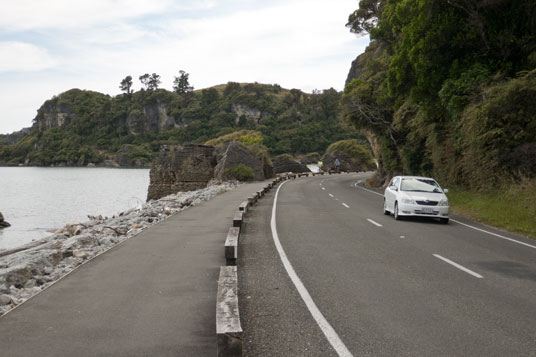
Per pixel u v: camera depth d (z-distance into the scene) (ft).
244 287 23.21
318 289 22.79
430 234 41.96
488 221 52.70
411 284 23.77
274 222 49.83
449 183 87.10
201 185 191.62
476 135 67.15
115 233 47.29
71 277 24.75
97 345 15.33
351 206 69.26
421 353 14.80
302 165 269.44
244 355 14.76
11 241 83.15
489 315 18.70
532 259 31.09
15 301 22.06
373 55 179.52
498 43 72.23
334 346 15.44
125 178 389.39
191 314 18.51
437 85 79.51
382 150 139.74
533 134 62.08
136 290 22.12
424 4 71.97
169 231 42.70
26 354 14.64
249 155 182.19
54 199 187.01
